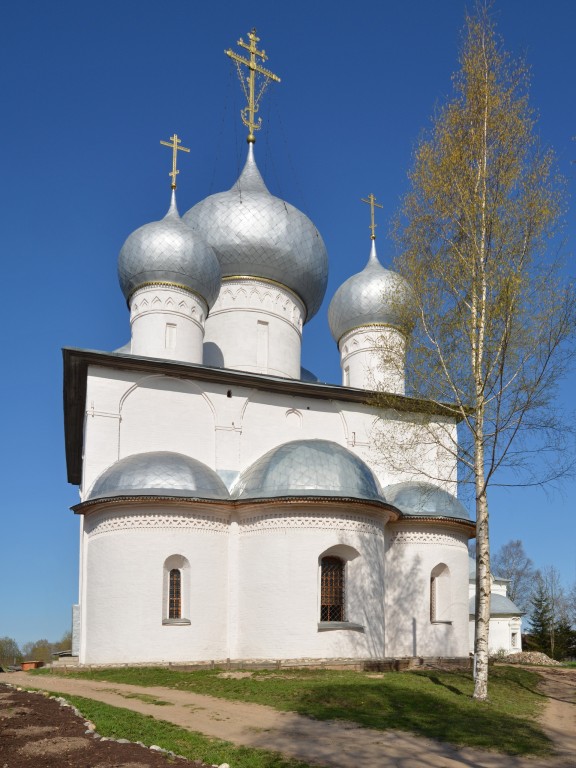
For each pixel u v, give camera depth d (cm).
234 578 2636
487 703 1902
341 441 3141
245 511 2661
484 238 2109
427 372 2152
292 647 2494
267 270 3584
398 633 2873
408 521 2966
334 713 1683
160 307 3153
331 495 2581
